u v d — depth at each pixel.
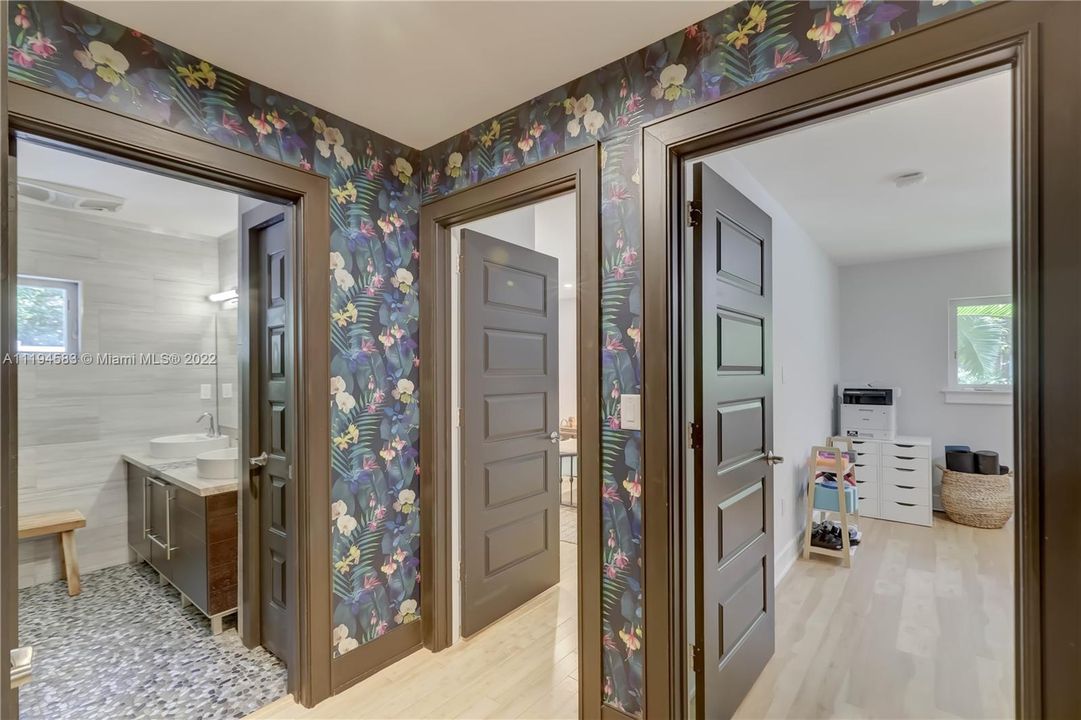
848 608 2.79
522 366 2.85
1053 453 1.10
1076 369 1.08
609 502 1.79
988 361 4.54
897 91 1.32
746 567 2.05
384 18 1.53
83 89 1.47
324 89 1.91
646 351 1.69
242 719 1.94
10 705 0.67
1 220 0.62
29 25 1.39
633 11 1.52
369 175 2.22
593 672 1.81
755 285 2.18
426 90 1.93
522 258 2.84
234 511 2.64
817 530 3.65
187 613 2.84
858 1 1.32
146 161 1.63
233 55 1.70
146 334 3.63
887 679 2.15
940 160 2.68
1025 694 1.13
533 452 2.93
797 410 3.66
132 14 1.49
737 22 1.51
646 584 1.69
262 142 1.87
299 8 1.47
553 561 3.10
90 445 3.43
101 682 2.19
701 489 1.70
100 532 3.47
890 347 4.96
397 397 2.33
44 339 3.28
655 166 1.67
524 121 2.03
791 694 2.05
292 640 2.05
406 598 2.35
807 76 1.39
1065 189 1.08
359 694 2.07
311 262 2.00
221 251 3.90
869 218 3.62
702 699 1.70
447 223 2.39
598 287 1.80
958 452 4.35
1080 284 1.07
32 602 2.99
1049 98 1.10
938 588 3.03
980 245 4.36
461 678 2.17
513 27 1.58
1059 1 1.09
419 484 2.42
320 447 2.02
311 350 2.00
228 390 3.75
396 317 2.33
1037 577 1.12
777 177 2.90
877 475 4.47
